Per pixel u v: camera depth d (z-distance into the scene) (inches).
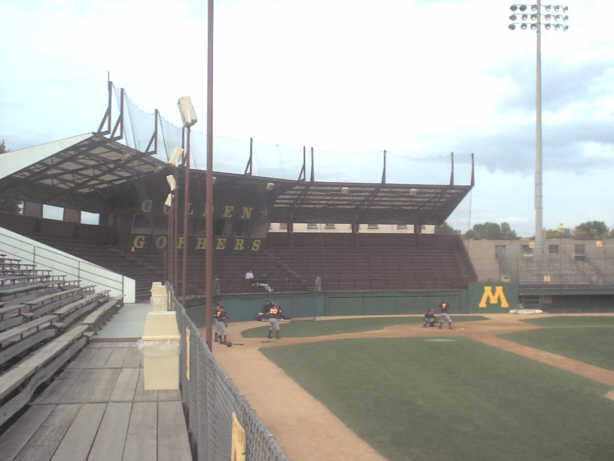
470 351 848.3
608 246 2001.7
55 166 1070.4
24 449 240.8
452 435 426.6
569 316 1628.9
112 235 1485.0
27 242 1013.2
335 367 714.2
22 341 402.6
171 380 356.5
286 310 1508.4
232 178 1423.5
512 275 1948.8
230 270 1624.0
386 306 1647.4
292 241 1847.9
